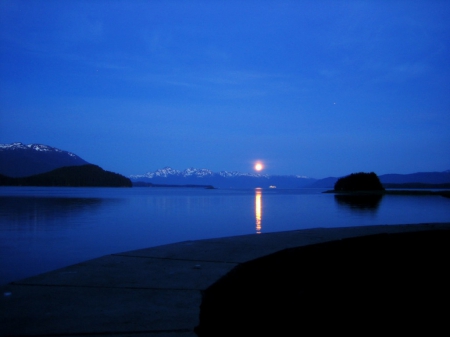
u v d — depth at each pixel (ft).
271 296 17.04
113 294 14.78
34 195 163.12
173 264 19.38
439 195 159.43
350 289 18.21
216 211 73.05
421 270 21.18
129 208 81.10
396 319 14.83
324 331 13.79
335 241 24.29
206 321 13.76
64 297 14.37
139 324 11.96
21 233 39.70
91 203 100.53
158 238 36.42
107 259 20.52
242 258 20.52
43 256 27.09
